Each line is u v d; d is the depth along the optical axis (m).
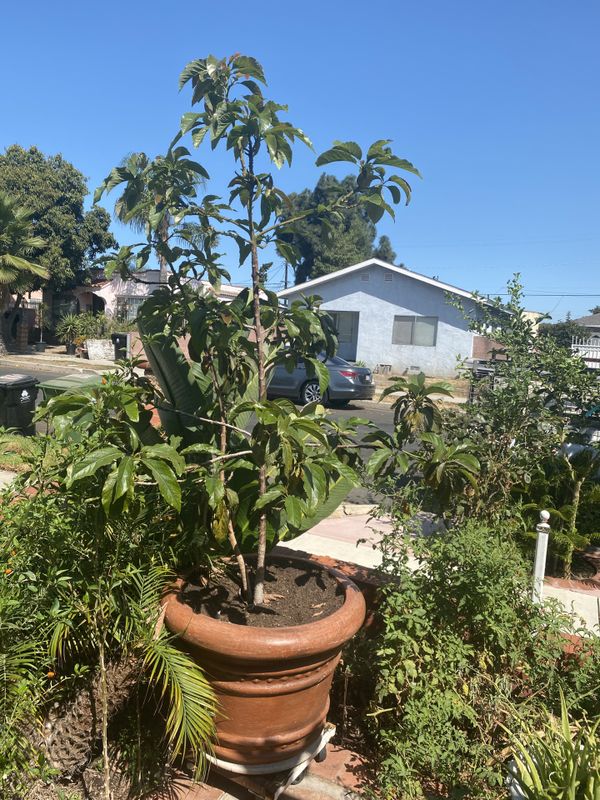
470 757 2.81
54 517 2.46
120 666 2.63
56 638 2.39
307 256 37.78
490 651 3.06
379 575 3.53
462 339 22.41
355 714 3.50
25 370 22.17
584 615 4.17
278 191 2.94
